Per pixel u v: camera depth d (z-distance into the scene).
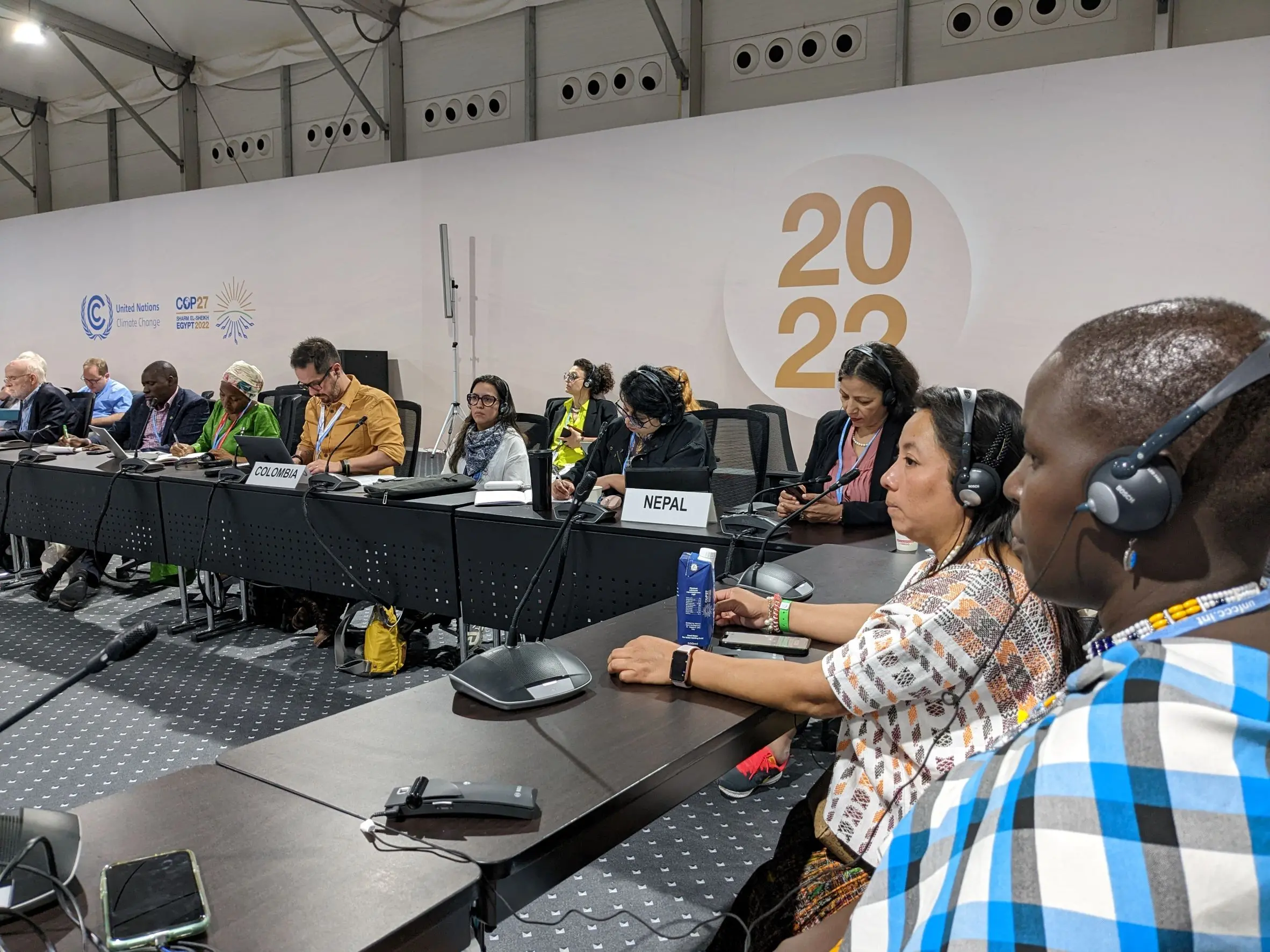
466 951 0.76
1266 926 0.36
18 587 4.32
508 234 5.68
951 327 4.35
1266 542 0.45
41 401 5.36
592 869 1.91
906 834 0.50
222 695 2.91
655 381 2.79
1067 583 0.51
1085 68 3.93
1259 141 3.62
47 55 7.53
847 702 0.99
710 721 1.08
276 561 3.13
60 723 2.67
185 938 0.66
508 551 2.53
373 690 2.96
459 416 5.98
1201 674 0.41
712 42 5.65
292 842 0.81
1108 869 0.38
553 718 1.09
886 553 2.00
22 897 0.68
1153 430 0.45
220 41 7.25
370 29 6.79
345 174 6.28
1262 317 0.46
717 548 2.17
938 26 4.98
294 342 6.68
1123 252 3.93
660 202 5.12
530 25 6.19
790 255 4.73
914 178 4.37
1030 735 0.47
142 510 3.54
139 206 7.34
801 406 4.79
